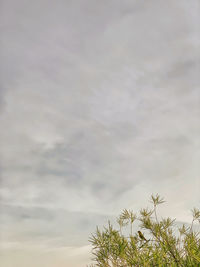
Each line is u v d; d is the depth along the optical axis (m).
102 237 1.82
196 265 1.54
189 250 1.59
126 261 1.71
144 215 1.81
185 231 1.76
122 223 1.83
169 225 1.75
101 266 1.76
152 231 1.75
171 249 1.66
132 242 1.75
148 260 1.66
